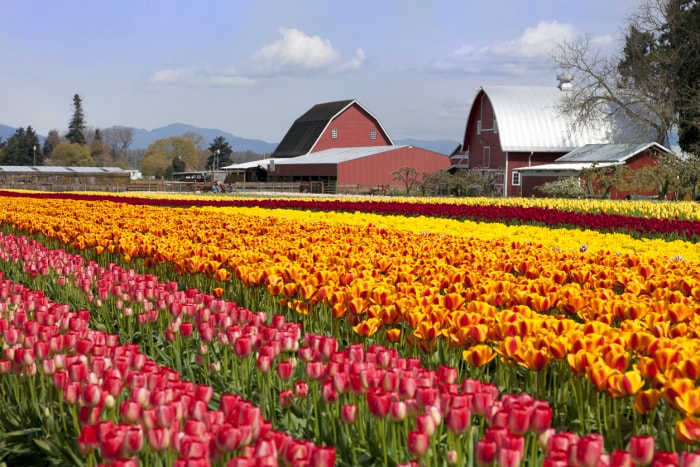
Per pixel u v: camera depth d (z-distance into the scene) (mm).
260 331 6289
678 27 68000
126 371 5379
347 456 4953
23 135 172625
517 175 73062
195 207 32562
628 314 6875
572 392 5805
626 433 5387
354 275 8586
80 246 13656
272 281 8398
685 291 8516
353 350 5582
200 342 7430
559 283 9297
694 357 4961
